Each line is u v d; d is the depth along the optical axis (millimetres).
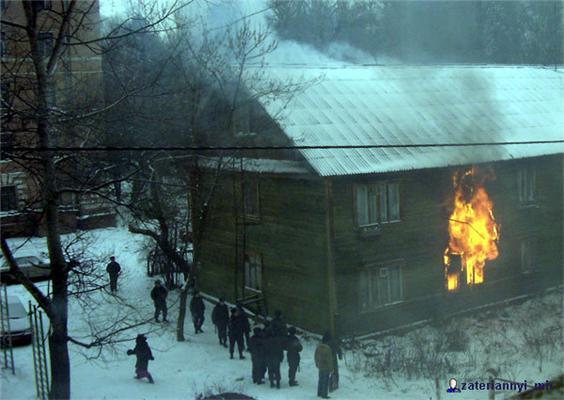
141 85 14742
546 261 23797
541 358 16328
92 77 16203
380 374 15734
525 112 24359
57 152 13062
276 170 19219
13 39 12352
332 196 18094
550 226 23859
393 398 14008
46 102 12055
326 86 21625
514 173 22797
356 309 18734
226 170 20000
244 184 20688
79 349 17281
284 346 15117
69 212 28547
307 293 18922
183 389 14555
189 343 18438
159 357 17156
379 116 20969
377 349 17938
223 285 22344
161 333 19094
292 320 19547
